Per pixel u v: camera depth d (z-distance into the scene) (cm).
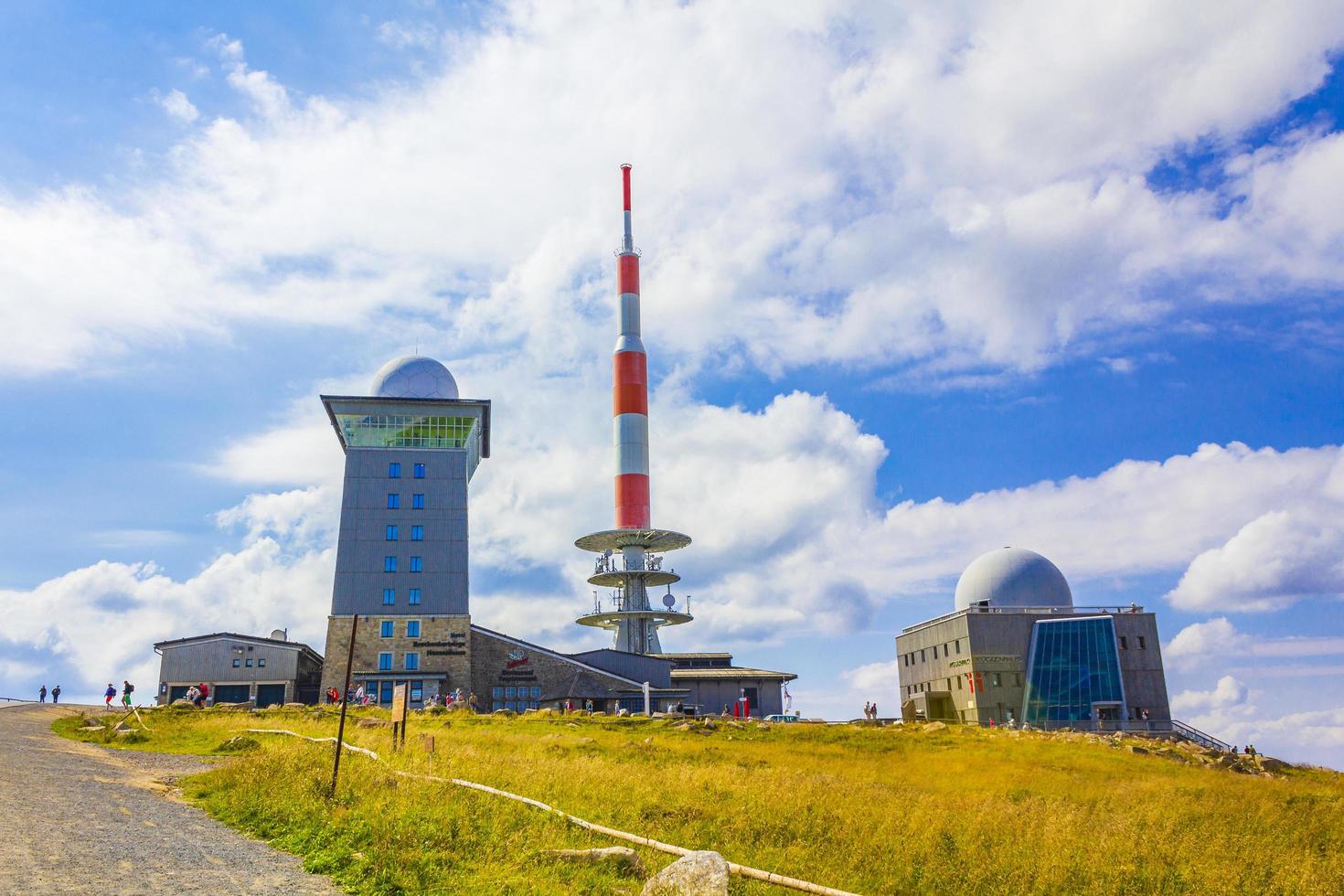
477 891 1620
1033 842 2311
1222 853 2288
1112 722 9362
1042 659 9781
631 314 12400
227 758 3681
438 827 2006
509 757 3394
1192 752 5916
